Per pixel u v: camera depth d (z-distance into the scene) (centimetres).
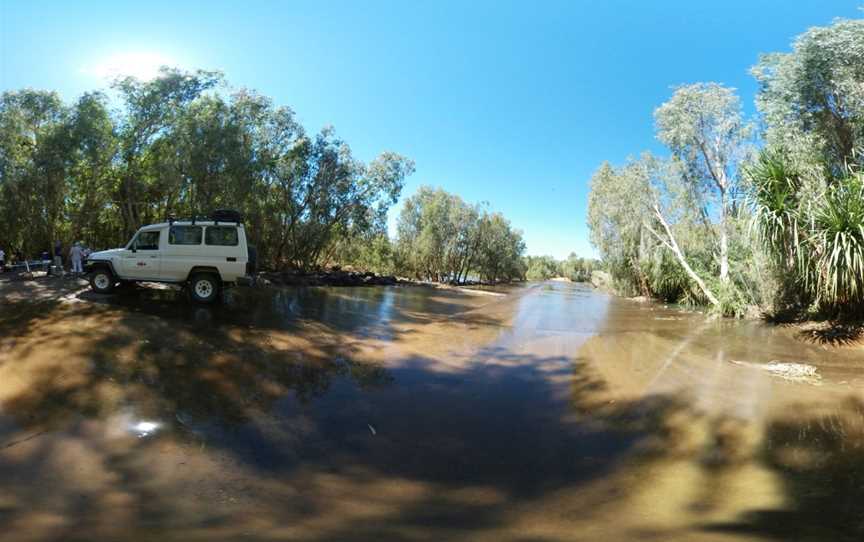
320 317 1259
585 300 2794
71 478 369
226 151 2245
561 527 311
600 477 406
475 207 5469
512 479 401
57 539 278
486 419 566
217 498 346
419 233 5034
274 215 3114
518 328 1344
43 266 2183
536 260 11956
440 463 435
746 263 1593
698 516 327
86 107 2020
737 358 925
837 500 352
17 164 2005
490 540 290
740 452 462
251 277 1233
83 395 552
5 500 328
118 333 826
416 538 292
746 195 1277
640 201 2352
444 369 810
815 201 1105
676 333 1277
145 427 481
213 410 545
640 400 645
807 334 1124
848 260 985
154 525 300
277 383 662
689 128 1831
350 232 3638
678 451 467
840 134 1271
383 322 1278
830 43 1158
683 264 2077
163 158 2294
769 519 319
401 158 3581
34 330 810
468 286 4734
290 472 404
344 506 342
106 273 1228
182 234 1207
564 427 541
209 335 886
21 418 480
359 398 627
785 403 625
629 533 299
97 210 2625
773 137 1402
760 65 1396
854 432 517
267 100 2850
